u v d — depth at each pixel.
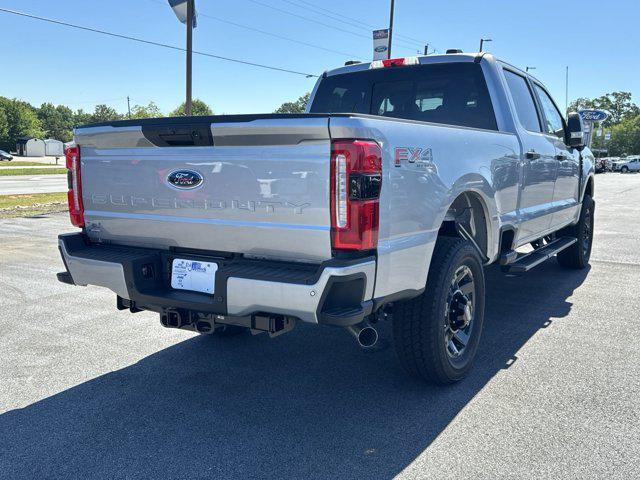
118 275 3.39
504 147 4.32
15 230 10.67
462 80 4.88
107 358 4.28
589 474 2.69
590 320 5.12
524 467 2.76
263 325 2.98
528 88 5.48
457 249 3.59
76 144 3.68
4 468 2.81
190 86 19.88
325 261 2.74
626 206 16.42
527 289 6.29
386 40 18.77
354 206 2.74
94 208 3.68
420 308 3.44
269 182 2.92
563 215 6.21
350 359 4.25
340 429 3.16
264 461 2.85
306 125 2.74
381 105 5.33
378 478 2.69
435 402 3.49
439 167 3.37
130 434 3.14
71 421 3.29
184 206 3.24
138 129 3.26
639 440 3.00
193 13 19.89
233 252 3.14
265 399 3.57
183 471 2.77
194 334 4.85
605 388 3.65
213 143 3.05
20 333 4.85
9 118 111.12
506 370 3.97
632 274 7.04
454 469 2.75
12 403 3.53
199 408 3.45
